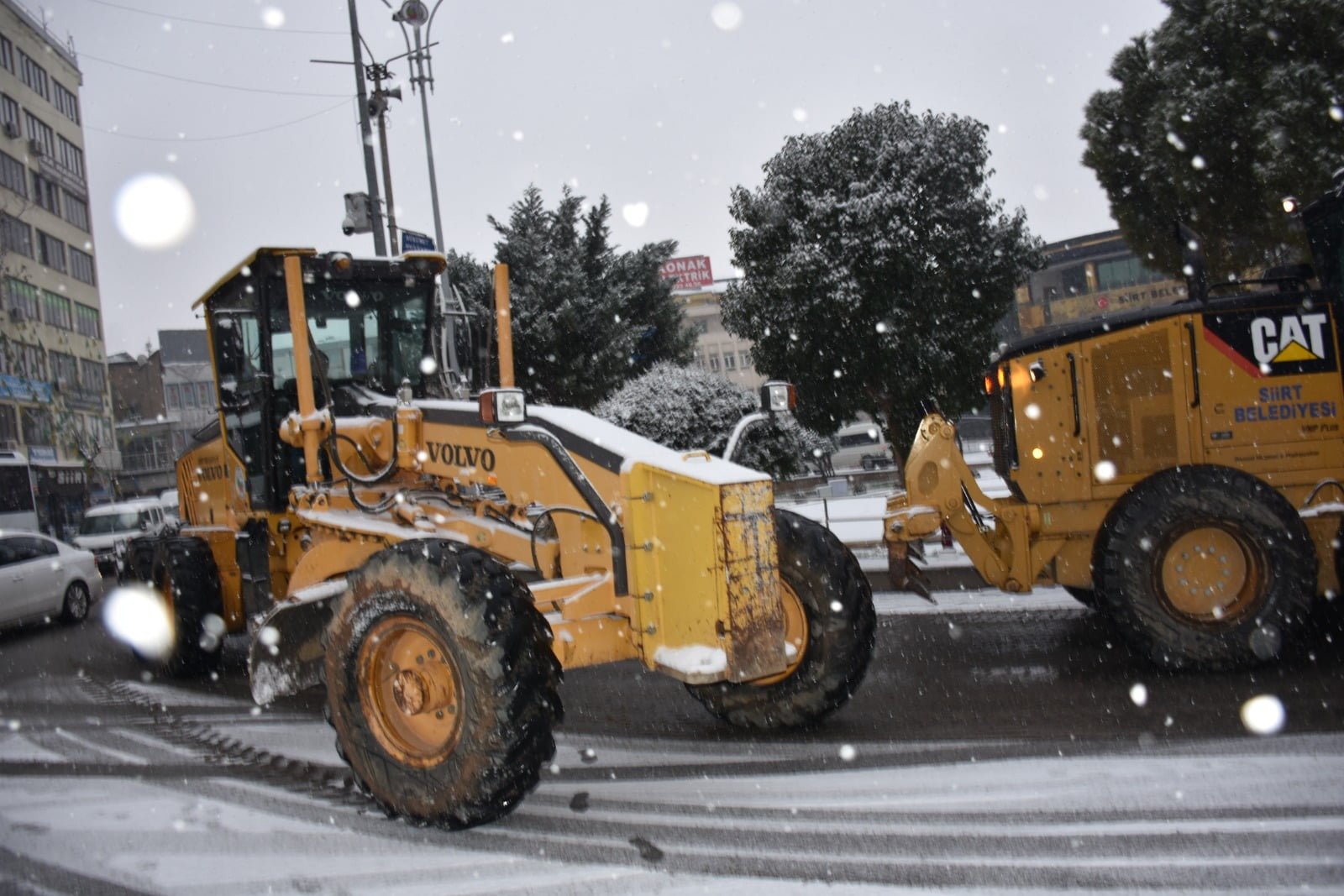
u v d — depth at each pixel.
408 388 5.25
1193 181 14.73
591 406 24.83
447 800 3.84
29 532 13.05
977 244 18.44
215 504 8.54
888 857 3.47
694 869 3.48
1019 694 5.56
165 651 8.12
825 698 4.99
